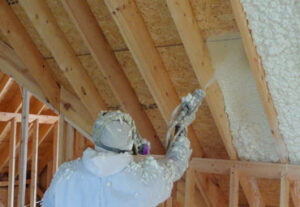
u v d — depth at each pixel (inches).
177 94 104.7
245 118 99.7
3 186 233.0
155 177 49.1
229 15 79.7
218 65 90.6
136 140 54.9
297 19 70.1
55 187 51.0
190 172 115.5
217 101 95.6
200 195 126.5
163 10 84.7
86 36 93.1
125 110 107.3
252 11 71.9
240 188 129.6
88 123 122.1
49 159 246.2
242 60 87.0
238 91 94.2
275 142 98.4
